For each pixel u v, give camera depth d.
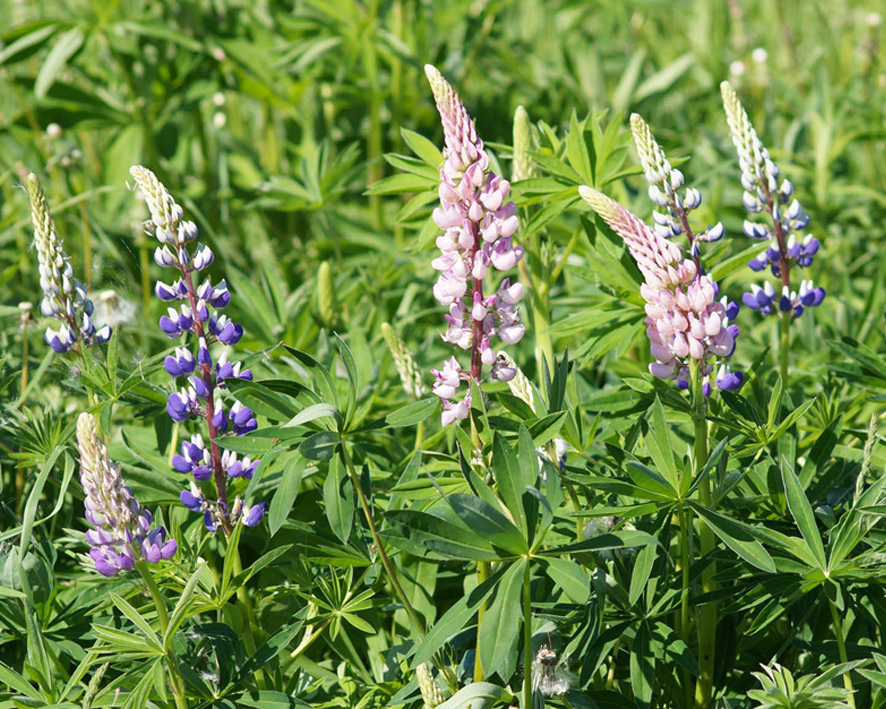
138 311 7.55
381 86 10.88
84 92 10.10
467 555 3.67
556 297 7.79
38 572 4.78
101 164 10.80
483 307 3.93
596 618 4.15
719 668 4.57
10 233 8.39
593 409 5.44
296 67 9.68
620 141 5.90
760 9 14.09
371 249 9.33
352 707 4.56
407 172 6.12
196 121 10.29
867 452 4.36
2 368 5.78
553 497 3.63
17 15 11.58
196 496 4.39
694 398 4.12
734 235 8.80
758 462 4.95
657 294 3.99
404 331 7.79
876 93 10.92
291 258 9.48
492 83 11.66
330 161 10.38
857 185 9.55
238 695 4.32
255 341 7.32
